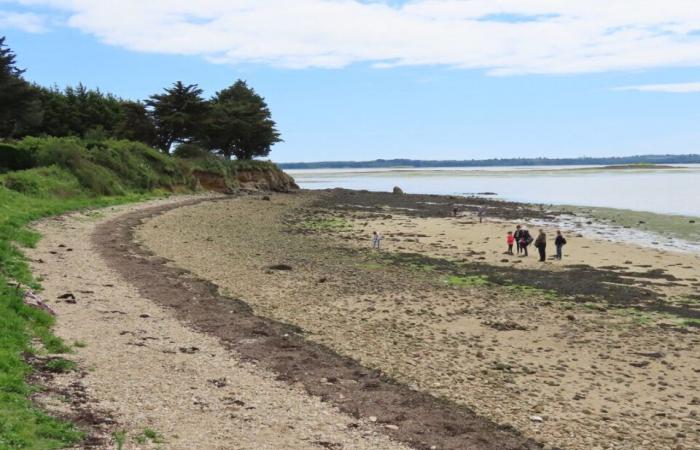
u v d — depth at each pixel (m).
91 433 11.73
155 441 11.72
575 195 104.56
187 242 40.00
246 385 15.50
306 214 67.12
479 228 55.56
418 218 64.62
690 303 27.41
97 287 24.28
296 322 22.45
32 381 13.84
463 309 25.25
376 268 34.38
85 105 96.81
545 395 16.19
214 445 11.86
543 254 38.22
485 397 15.82
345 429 13.27
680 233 52.19
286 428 13.04
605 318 24.48
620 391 16.70
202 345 18.52
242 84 118.31
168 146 96.56
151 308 22.20
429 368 17.88
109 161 68.94
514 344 20.73
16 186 47.84
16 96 68.94
